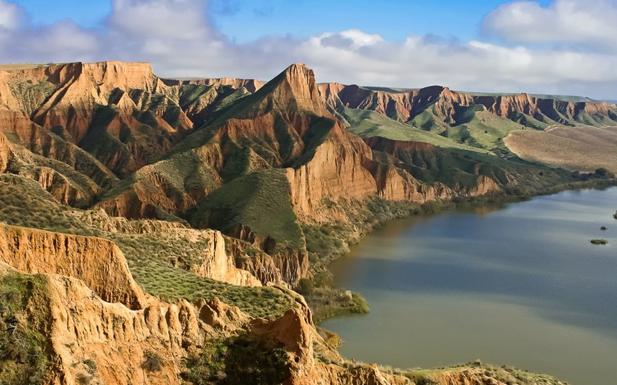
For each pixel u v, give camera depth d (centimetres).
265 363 3472
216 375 3362
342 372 3884
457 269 12581
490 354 8038
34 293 2872
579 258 13750
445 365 7188
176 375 3272
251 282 8662
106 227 7469
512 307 10100
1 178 7931
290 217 14062
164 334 3362
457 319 9419
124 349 3133
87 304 3056
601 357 8075
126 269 4006
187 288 5559
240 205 14238
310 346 3631
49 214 7069
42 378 2686
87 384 2794
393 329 8881
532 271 12494
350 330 8788
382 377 4016
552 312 9888
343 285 11325
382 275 12088
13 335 2736
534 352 8169
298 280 11456
